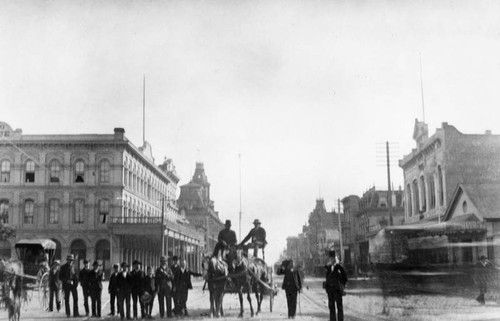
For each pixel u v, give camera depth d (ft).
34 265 106.93
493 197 114.32
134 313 61.41
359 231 289.53
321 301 91.30
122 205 198.49
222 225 503.61
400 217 263.29
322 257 295.89
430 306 64.44
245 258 65.92
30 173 199.82
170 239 217.56
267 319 60.85
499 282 66.90
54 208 197.98
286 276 62.69
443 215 134.72
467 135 138.41
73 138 199.82
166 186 286.66
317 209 386.11
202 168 488.44
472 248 86.53
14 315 60.18
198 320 59.57
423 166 155.74
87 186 197.77
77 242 197.57
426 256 73.72
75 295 65.87
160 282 62.59
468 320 53.42
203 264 84.53
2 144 198.70
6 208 197.88
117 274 61.77
